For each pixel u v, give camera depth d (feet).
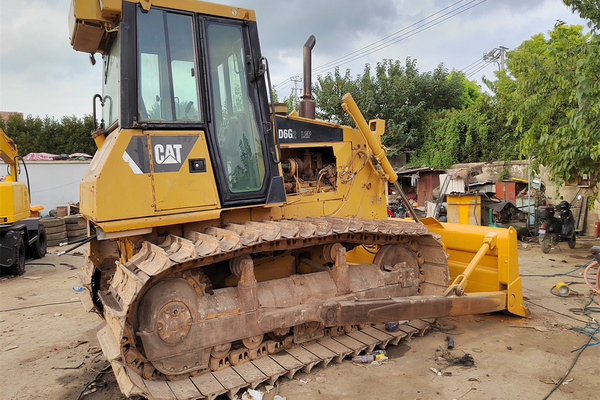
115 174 9.98
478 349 13.79
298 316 12.32
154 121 10.65
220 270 13.33
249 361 12.05
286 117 15.37
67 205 54.95
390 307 12.94
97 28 11.56
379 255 15.25
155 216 10.44
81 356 14.20
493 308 15.26
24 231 29.68
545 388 11.19
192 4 11.37
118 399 11.24
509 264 15.74
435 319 15.49
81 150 81.46
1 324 17.67
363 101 60.85
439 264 15.49
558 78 26.07
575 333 14.90
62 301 21.18
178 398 9.96
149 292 10.44
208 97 11.44
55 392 11.75
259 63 12.22
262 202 12.39
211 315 11.10
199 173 11.12
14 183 28.30
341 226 12.84
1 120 82.48
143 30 10.73
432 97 67.05
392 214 44.29
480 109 56.90
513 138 51.44
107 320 11.35
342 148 16.57
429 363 12.89
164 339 10.43
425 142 61.57
